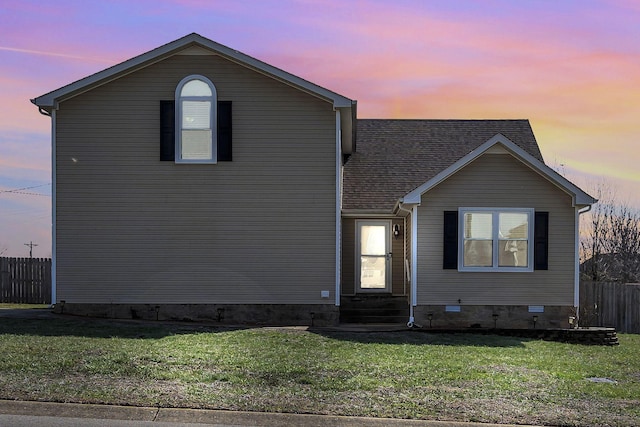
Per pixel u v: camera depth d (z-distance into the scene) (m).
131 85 15.59
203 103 15.69
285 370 9.17
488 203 15.61
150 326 13.95
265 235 15.62
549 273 15.59
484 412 7.31
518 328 15.49
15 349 10.05
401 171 20.91
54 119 15.50
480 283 15.59
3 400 7.15
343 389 8.12
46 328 12.86
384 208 18.83
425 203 15.66
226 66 15.66
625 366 11.80
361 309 17.31
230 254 15.59
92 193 15.53
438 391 8.23
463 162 15.45
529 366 10.71
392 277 19.11
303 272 15.64
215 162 15.56
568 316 15.52
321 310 15.59
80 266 15.49
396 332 14.65
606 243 33.06
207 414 6.96
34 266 21.14
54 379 8.07
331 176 15.65
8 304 20.69
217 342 11.80
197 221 15.59
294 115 15.66
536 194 15.61
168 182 15.55
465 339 14.04
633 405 8.07
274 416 6.95
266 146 15.63
